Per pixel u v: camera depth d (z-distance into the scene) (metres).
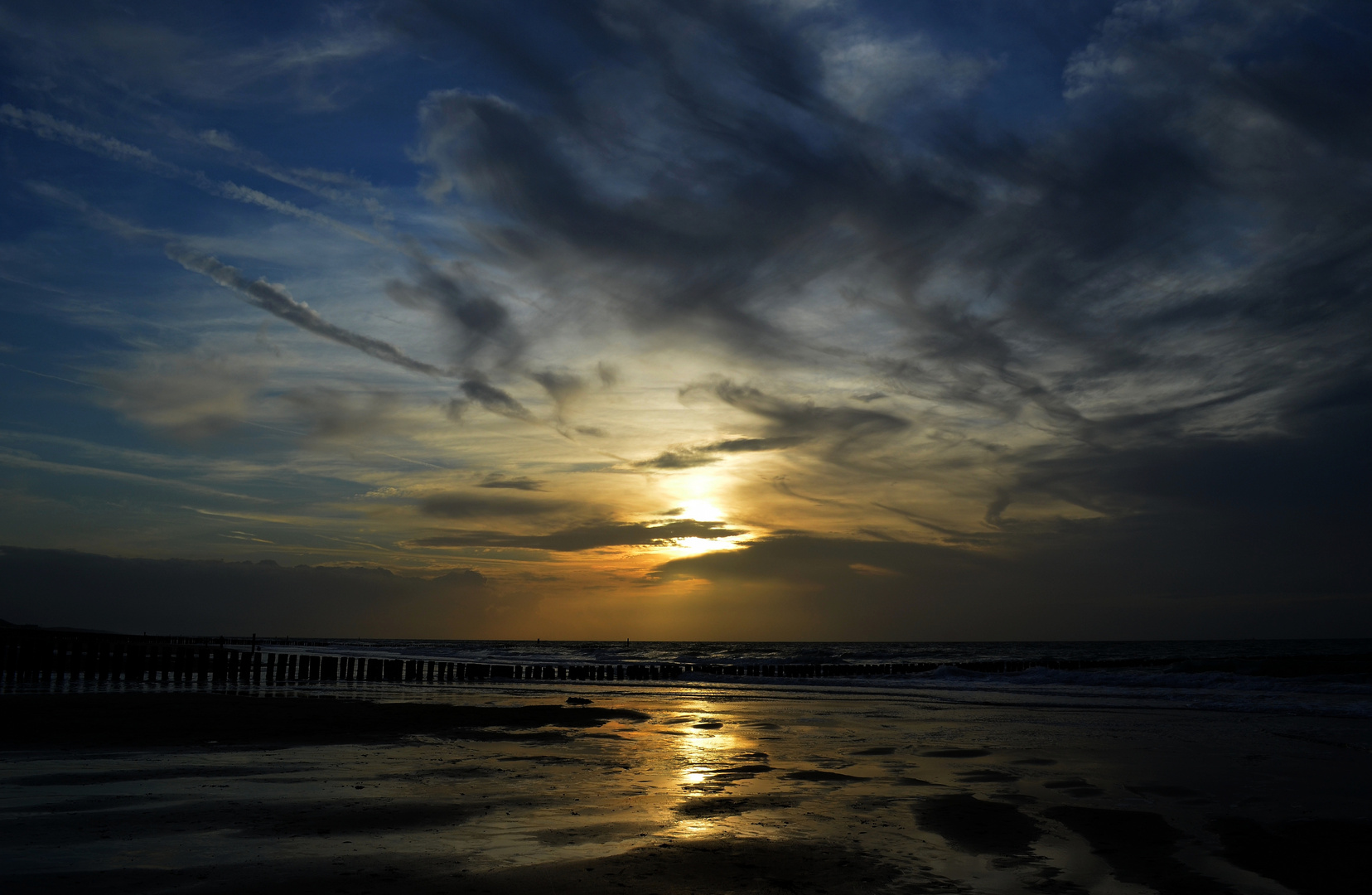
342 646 126.06
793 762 11.92
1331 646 115.19
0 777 9.62
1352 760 12.19
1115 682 32.31
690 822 7.71
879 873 6.11
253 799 8.41
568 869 5.95
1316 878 6.23
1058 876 6.16
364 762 11.30
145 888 5.27
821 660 76.44
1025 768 11.40
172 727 14.41
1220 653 94.19
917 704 22.86
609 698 26.22
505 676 41.31
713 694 28.70
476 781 9.88
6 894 5.08
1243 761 12.09
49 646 31.56
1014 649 130.38
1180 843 7.22
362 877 5.63
